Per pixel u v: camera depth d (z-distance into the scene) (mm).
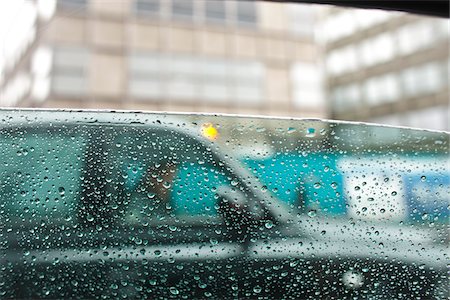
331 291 799
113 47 16609
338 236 861
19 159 870
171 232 814
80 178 861
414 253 870
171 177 884
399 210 926
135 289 749
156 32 17984
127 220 818
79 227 800
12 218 794
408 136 1041
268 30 19797
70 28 15062
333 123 1021
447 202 961
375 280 824
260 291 781
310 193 908
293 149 965
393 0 1611
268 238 838
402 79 15234
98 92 15922
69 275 746
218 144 947
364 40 16344
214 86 18938
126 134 933
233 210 858
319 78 18562
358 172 961
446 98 14141
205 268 787
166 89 17844
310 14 18625
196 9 18922
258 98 19625
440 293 837
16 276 734
